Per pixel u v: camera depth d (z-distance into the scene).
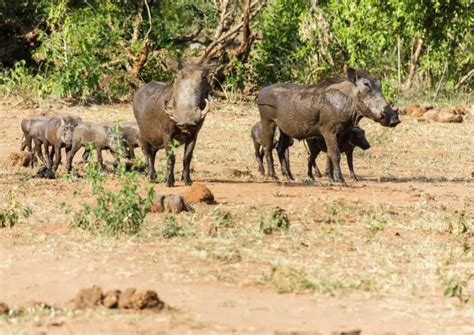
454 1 101.00
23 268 34.53
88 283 32.44
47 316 28.58
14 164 65.19
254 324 27.98
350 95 57.06
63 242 38.12
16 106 94.69
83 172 61.69
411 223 44.12
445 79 115.75
